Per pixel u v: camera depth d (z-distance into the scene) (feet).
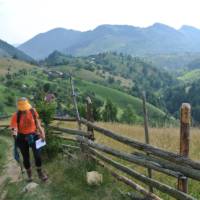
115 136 15.24
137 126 37.32
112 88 413.18
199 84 422.00
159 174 16.63
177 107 419.95
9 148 30.37
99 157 17.67
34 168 20.88
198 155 19.77
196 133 27.86
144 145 13.26
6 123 49.60
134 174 14.62
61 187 16.75
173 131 29.04
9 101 253.44
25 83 343.46
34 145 17.75
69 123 37.32
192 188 14.78
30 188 17.22
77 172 17.85
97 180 16.28
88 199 15.24
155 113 253.65
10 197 17.02
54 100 23.03
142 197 14.33
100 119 74.54
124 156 14.75
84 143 19.03
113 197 15.01
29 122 17.56
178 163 11.48
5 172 21.61
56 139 21.57
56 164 19.88
